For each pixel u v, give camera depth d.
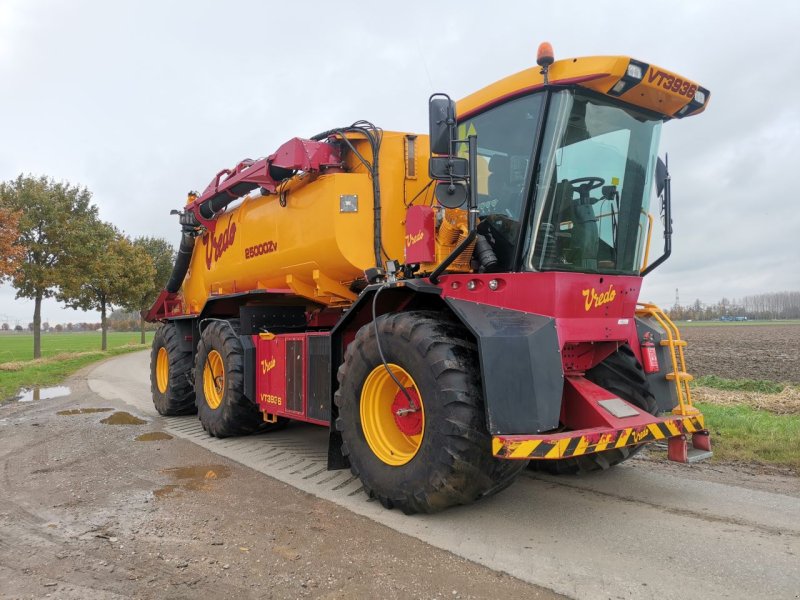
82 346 41.22
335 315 6.43
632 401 4.32
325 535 3.63
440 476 3.60
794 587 2.87
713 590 2.85
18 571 3.17
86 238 20.44
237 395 6.45
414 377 3.84
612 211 4.34
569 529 3.68
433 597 2.82
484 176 4.31
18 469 5.37
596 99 4.10
